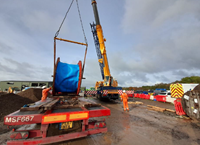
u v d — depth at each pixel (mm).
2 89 32844
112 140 3070
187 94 5230
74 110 2727
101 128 2969
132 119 5273
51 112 2482
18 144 2250
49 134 2508
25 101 7094
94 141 2994
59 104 3293
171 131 3791
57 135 2533
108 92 10727
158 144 2883
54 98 4148
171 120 5152
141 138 3223
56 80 4406
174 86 8047
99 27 11828
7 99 5883
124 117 5637
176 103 6148
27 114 2279
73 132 2699
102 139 3125
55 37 4781
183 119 5316
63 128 2576
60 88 4539
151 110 7551
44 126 2311
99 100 13477
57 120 2334
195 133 3625
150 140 3100
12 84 33531
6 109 5168
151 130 3865
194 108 4895
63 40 4957
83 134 2697
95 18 11961
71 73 4656
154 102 12195
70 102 3512
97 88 14695
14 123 2121
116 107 8703
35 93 9820
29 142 2287
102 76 13750
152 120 5129
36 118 2244
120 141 3014
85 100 3967
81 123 2834
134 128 4051
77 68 4949
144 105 9922
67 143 2871
